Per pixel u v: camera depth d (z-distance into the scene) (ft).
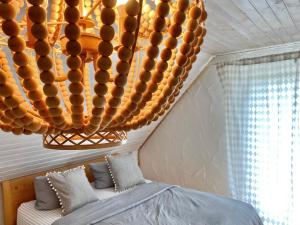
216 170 10.41
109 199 8.39
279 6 4.67
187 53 1.76
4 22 1.28
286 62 8.20
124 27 1.40
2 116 1.69
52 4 1.80
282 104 8.34
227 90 9.63
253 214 7.41
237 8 4.76
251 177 9.17
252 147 9.09
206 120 10.62
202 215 7.01
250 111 9.09
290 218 8.29
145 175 13.29
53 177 8.09
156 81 1.67
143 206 7.76
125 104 1.75
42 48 1.31
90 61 1.81
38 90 1.49
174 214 7.16
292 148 8.18
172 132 11.91
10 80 1.57
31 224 7.46
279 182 8.50
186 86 10.94
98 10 1.80
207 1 4.41
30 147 7.70
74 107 1.54
